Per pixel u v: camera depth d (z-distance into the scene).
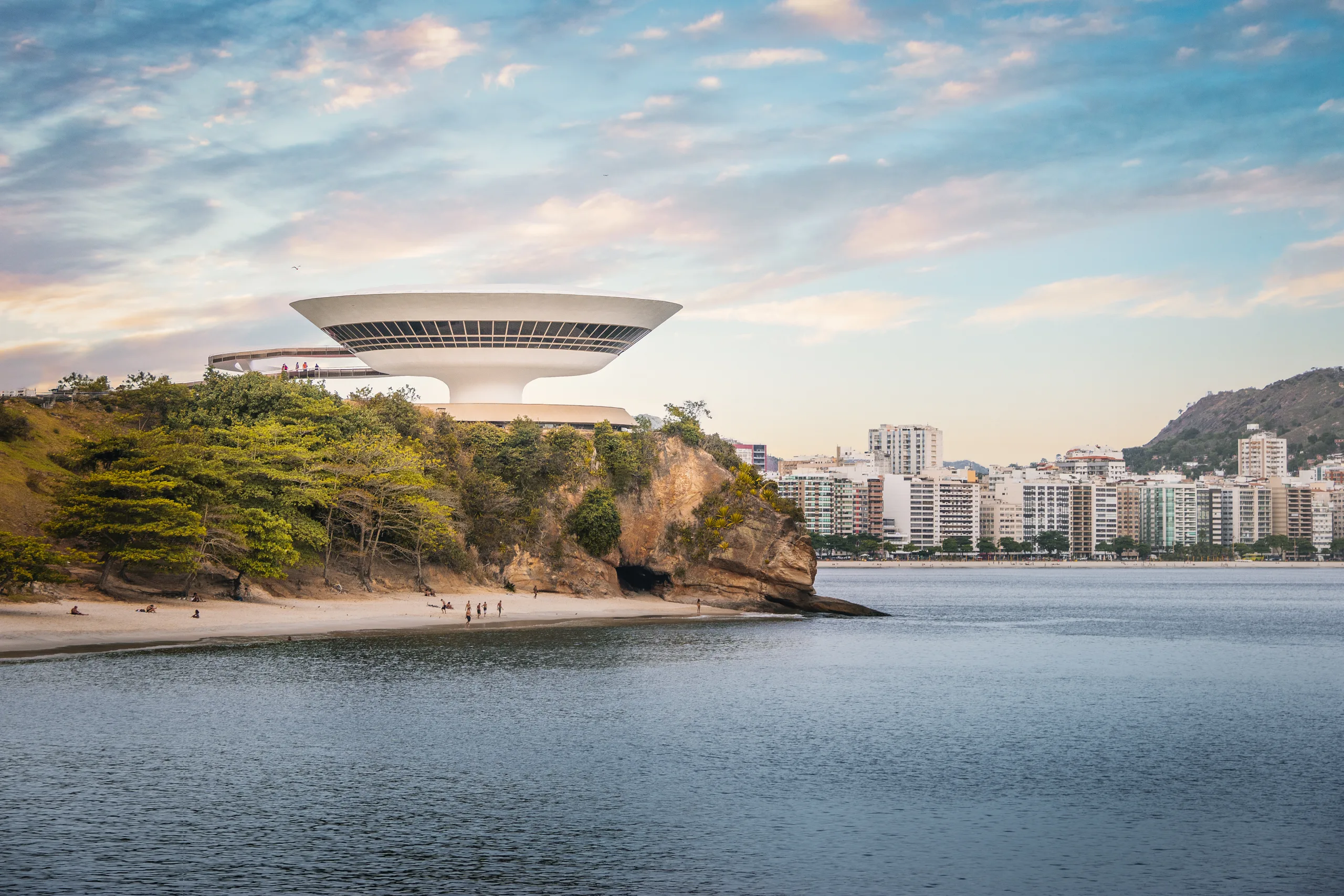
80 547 110.38
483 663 95.50
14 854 47.56
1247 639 137.25
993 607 198.38
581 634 117.50
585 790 58.53
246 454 113.94
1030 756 67.12
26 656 87.62
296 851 48.91
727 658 104.69
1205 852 50.53
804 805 56.62
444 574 138.00
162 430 112.69
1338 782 61.72
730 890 45.53
